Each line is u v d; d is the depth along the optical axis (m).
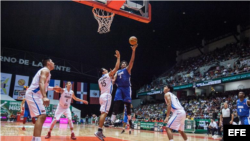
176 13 19.55
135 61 27.45
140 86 30.47
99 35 22.17
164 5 18.17
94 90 28.20
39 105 3.14
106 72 5.00
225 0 17.33
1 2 16.95
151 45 25.50
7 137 5.43
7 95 21.38
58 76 27.08
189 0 17.36
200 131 13.51
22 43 23.53
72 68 27.72
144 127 15.44
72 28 20.97
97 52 25.91
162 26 21.64
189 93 25.83
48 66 3.44
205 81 19.72
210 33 24.39
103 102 4.57
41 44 23.95
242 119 6.18
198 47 27.50
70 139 5.46
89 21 19.72
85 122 25.73
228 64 20.52
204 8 18.75
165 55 29.36
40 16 19.09
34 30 21.27
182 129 4.51
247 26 22.72
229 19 21.11
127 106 5.85
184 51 30.39
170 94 4.62
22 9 18.08
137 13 8.28
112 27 20.67
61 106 5.73
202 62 24.72
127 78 5.29
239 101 6.27
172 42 26.27
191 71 24.31
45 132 7.79
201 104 19.94
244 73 16.64
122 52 25.69
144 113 24.09
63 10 18.23
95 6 7.46
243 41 22.56
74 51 25.70
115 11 7.76
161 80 27.98
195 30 23.41
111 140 5.70
